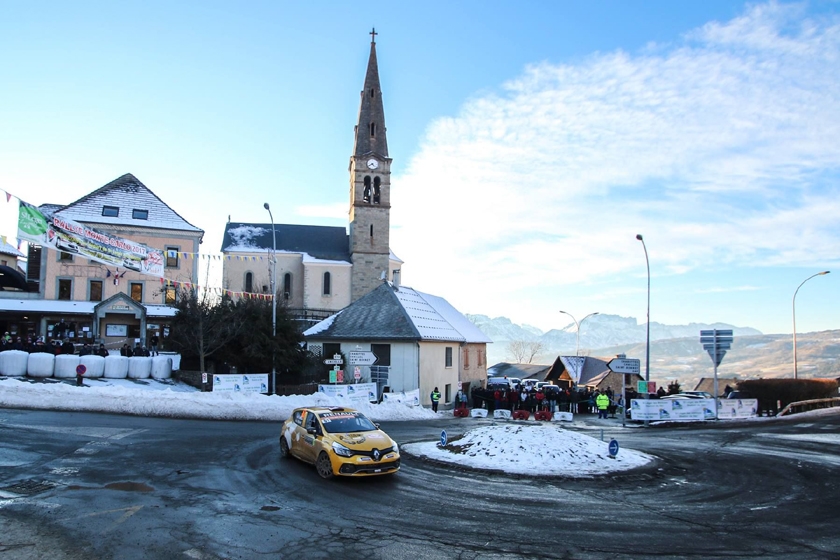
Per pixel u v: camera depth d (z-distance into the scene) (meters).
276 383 35.22
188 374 33.09
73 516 9.88
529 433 16.91
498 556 8.81
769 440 22.62
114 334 41.66
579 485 13.52
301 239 66.19
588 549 9.20
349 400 28.72
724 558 8.90
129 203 50.09
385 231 63.84
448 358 43.94
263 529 9.65
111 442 16.39
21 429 17.33
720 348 30.12
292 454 15.18
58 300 44.44
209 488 12.10
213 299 36.38
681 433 25.36
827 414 32.53
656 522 10.71
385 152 65.44
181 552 8.50
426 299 50.44
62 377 29.17
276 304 36.56
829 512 11.59
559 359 60.94
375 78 66.69
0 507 10.13
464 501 11.85
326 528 9.84
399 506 11.33
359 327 39.19
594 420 32.97
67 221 21.00
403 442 19.62
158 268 26.27
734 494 13.09
